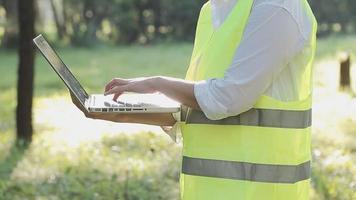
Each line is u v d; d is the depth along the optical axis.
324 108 15.40
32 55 11.36
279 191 3.63
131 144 11.13
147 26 42.47
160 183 8.71
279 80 3.57
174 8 41.91
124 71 25.72
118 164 9.71
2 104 17.33
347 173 9.39
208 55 3.67
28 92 11.45
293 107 3.59
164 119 3.99
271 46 3.42
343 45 33.84
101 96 3.78
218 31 3.64
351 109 15.11
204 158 3.66
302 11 3.57
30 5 11.12
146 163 9.79
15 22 35.31
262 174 3.59
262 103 3.56
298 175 3.70
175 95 3.54
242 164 3.59
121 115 3.93
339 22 43.72
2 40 35.56
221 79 3.48
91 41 39.16
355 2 43.56
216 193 3.63
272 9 3.43
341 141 11.69
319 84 19.95
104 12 41.25
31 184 8.70
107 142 11.52
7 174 9.27
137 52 35.44
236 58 3.47
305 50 3.57
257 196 3.60
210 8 3.84
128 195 8.15
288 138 3.60
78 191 8.30
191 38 42.31
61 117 15.03
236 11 3.57
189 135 3.72
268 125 3.57
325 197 8.24
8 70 26.52
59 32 39.66
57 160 10.11
